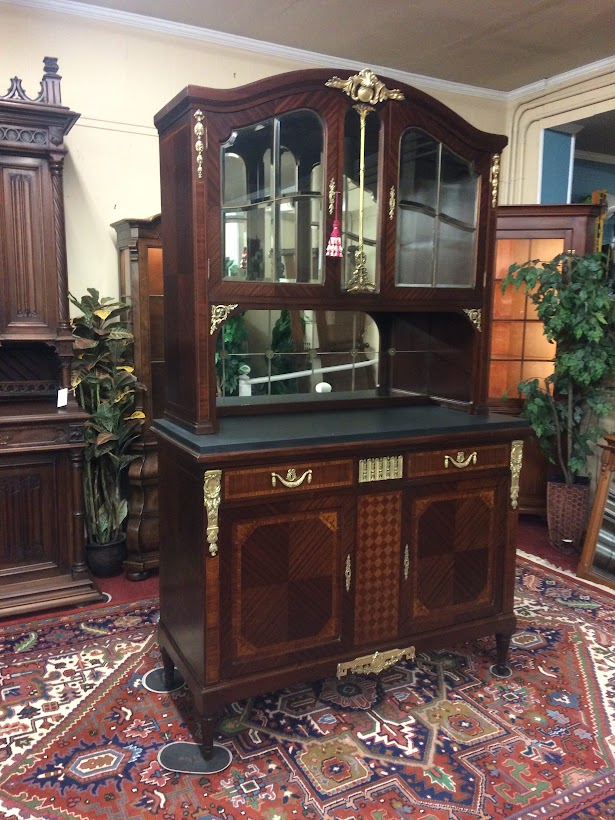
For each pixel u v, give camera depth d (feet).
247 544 6.14
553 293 10.75
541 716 6.82
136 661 7.82
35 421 8.96
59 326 9.35
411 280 7.45
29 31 9.81
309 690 7.32
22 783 5.77
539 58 12.21
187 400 6.66
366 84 6.73
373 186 7.06
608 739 6.46
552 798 5.64
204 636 6.01
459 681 7.50
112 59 10.41
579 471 12.21
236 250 6.42
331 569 6.60
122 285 10.62
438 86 13.46
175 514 6.71
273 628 6.37
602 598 9.61
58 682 7.35
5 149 8.73
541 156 13.83
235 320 8.14
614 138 15.14
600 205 12.15
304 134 6.64
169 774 5.91
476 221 7.71
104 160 10.59
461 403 8.20
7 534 9.10
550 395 11.37
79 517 9.39
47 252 9.17
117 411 10.12
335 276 6.95
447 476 7.11
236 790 5.72
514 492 7.57
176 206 6.59
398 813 5.46
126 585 10.07
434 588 7.22
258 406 7.86
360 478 6.62
